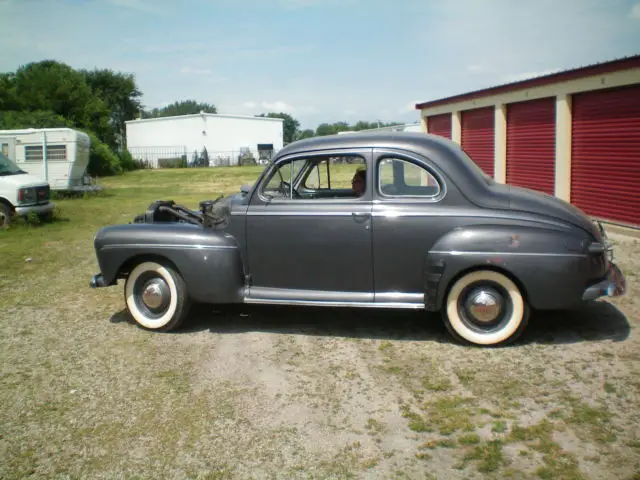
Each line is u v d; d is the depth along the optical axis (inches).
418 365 183.5
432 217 194.7
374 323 226.8
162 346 208.7
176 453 137.5
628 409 150.0
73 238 461.1
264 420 151.9
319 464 130.8
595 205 459.5
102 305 265.1
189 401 164.2
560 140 488.1
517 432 140.6
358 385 170.7
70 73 1768.0
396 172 201.6
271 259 211.8
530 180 549.6
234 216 213.8
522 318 191.9
